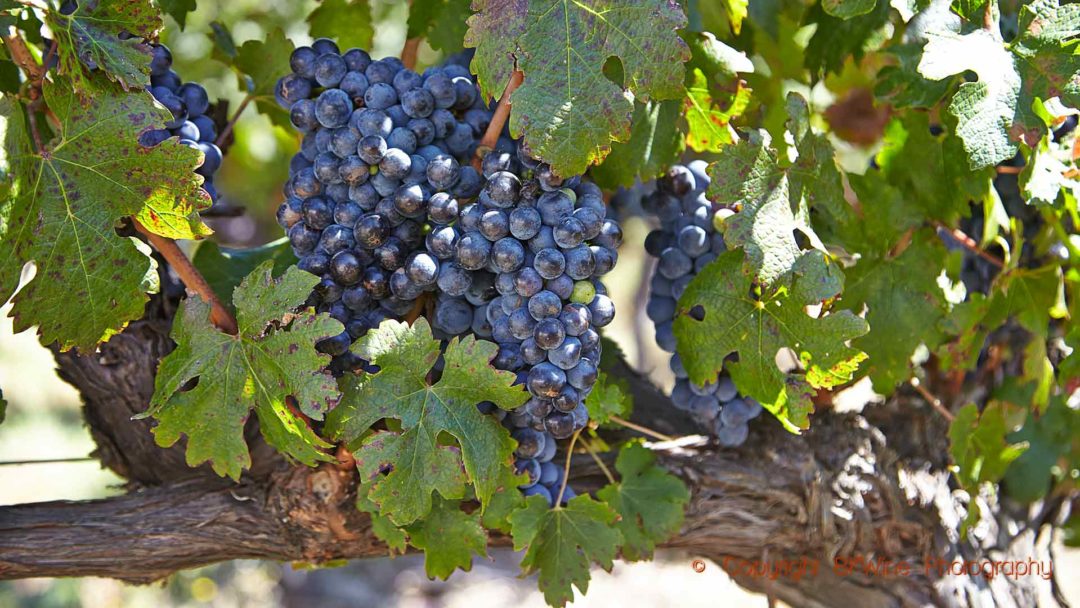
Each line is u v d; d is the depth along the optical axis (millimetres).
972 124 657
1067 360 779
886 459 816
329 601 2102
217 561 764
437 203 650
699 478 786
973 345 781
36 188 655
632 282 2643
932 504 814
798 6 866
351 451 699
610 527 728
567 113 638
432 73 671
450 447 668
